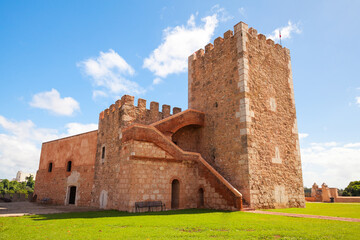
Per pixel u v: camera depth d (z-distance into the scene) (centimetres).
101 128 2197
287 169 1805
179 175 1573
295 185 1830
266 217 1084
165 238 662
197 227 830
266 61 1914
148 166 1458
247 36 1809
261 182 1577
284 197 1705
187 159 1633
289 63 2150
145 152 1463
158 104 2094
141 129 1477
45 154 2870
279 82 1984
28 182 7012
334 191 2784
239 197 1357
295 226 840
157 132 1545
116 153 1798
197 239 650
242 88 1678
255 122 1667
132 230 781
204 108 1997
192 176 1631
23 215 1286
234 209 1359
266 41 1981
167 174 1522
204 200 1566
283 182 1736
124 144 1523
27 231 781
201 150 1944
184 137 1980
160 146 1533
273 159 1716
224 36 1925
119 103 1958
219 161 1748
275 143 1775
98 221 991
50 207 2011
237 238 662
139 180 1407
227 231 761
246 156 1555
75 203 2267
